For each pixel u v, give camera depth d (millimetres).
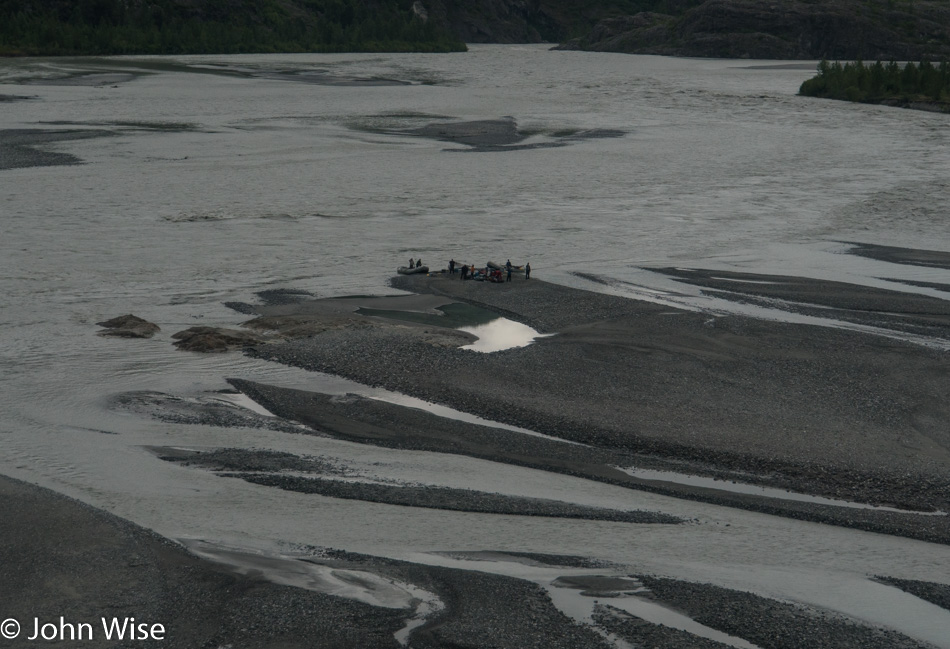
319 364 102312
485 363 102438
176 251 156000
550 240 168875
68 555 62688
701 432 84438
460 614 56500
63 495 71500
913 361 103625
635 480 76062
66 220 176500
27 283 134625
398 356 104125
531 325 118312
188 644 53500
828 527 68500
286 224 178500
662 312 122812
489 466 78688
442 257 155375
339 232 172500
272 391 94500
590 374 98938
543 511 70562
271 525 67875
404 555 63969
